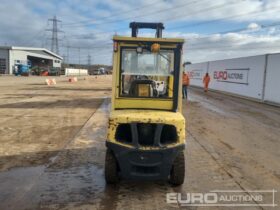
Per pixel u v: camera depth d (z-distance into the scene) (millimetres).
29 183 6578
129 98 6906
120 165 6090
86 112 16375
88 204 5684
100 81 55031
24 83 42281
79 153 8703
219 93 33219
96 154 8625
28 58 98688
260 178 7156
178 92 6891
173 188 6473
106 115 15445
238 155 8969
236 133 11984
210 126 13273
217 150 9445
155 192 6266
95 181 6742
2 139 10211
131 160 6027
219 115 16594
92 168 7516
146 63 6891
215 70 37531
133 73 6895
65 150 8984
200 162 8195
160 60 6891
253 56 26453
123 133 6254
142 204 5734
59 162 7914
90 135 10883
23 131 11430
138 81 6918
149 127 6156
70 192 6176
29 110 16766
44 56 102812
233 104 22312
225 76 33531
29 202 5727
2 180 6723
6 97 23297
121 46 6852
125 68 6895
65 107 18234
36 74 80750
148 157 6008
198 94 30812
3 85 37156
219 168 7758
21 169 7395
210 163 8133
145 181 6777
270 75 23531
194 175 7223
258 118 15898
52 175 7035
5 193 6090
